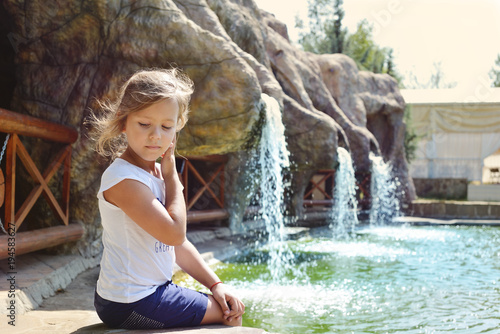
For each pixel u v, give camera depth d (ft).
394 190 58.65
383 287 18.01
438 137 82.28
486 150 81.10
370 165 47.32
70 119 16.93
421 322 13.26
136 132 5.91
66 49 17.49
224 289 6.70
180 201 6.15
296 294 16.71
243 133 19.44
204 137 19.31
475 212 54.19
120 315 6.03
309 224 39.86
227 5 31.42
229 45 19.25
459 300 16.05
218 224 29.76
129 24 17.38
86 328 6.46
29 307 10.62
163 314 6.06
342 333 12.17
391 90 60.90
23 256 15.43
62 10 16.99
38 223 16.93
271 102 25.61
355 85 56.39
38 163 16.63
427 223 49.14
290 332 12.17
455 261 24.70
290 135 36.32
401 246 30.73
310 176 40.45
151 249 6.08
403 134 61.31
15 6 16.97
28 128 13.60
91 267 16.47
